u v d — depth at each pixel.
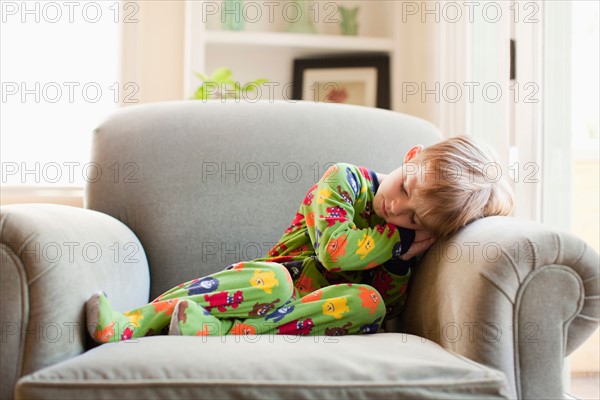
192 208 1.58
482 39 2.04
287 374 0.88
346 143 1.66
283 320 1.17
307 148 1.64
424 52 2.39
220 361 0.91
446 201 1.20
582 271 1.00
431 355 0.97
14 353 0.96
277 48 2.51
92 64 2.34
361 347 1.00
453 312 1.06
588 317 1.01
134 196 1.58
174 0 2.37
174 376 0.87
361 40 2.45
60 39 2.31
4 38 2.27
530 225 1.06
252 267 1.21
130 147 1.62
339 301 1.20
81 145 2.30
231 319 1.18
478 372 0.91
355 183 1.38
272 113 1.69
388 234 1.29
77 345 1.04
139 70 2.35
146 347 0.96
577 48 1.53
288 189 1.62
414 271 1.39
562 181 1.59
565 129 1.58
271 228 1.59
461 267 1.08
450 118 2.16
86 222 1.26
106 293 1.20
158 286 1.54
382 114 1.75
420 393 0.88
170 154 1.62
